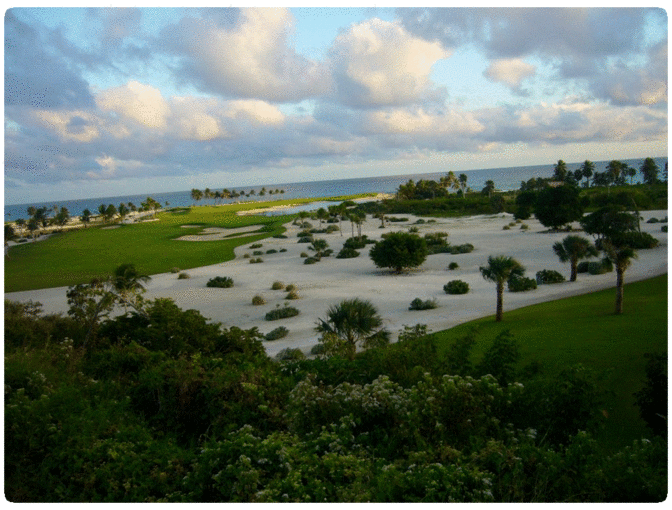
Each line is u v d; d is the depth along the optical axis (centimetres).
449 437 739
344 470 609
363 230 10262
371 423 800
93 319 1819
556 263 5447
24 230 13825
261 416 852
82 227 13900
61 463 650
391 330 3072
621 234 5097
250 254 7719
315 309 4078
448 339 2442
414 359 1041
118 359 1164
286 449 646
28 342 1466
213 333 1544
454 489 549
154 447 707
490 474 590
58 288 5459
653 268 4675
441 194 16275
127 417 849
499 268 2930
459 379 811
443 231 9144
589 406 822
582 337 2231
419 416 746
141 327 1612
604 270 4750
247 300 4612
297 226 11625
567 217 7788
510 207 11881
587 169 15075
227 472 601
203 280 5769
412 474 589
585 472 601
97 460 658
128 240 10169
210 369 1012
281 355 2588
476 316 3397
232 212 17688
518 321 2869
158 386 925
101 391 943
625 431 1242
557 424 809
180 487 635
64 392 812
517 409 822
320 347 2567
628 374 1692
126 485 609
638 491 569
